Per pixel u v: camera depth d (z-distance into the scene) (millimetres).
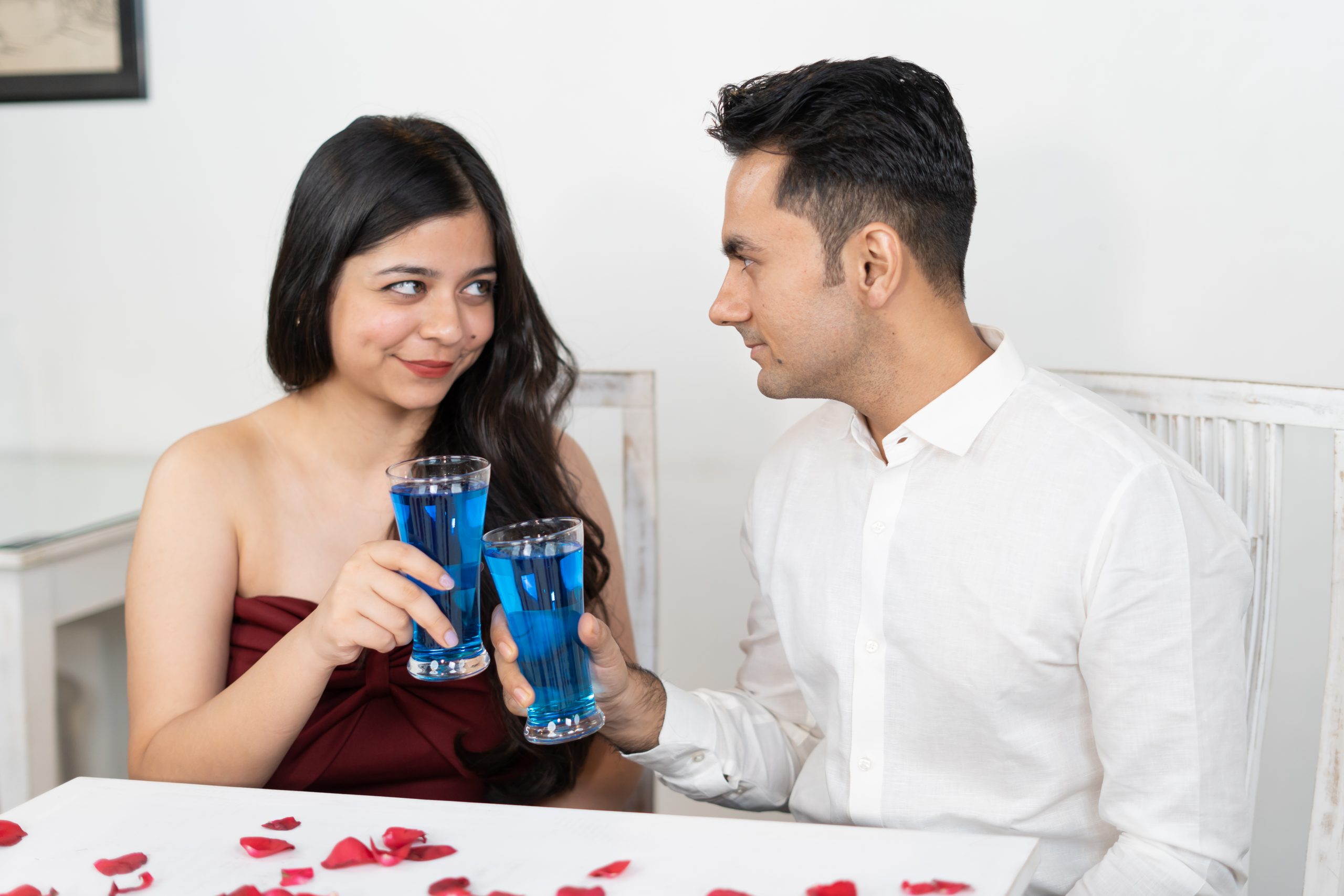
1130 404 1388
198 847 890
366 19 2016
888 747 1153
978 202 1832
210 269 2145
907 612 1124
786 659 1343
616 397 1665
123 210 2164
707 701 1254
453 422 1440
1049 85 1775
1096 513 1027
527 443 1443
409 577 995
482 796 1370
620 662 1083
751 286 1106
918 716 1137
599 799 1388
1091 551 1025
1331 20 1652
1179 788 997
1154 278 1781
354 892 810
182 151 2121
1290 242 1717
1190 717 996
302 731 1311
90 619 2215
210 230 2133
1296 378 1745
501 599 943
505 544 907
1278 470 1280
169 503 1328
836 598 1182
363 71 2031
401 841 875
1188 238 1759
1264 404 1275
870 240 1043
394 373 1289
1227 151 1722
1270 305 1740
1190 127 1730
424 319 1263
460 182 1271
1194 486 1066
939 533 1109
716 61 1897
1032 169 1803
